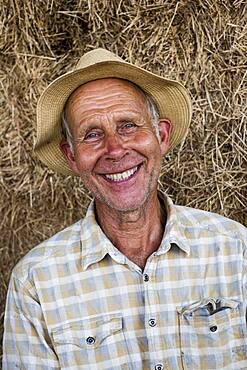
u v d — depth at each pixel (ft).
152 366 5.03
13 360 5.29
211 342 5.04
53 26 7.42
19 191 7.78
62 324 5.12
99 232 5.18
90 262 5.12
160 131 5.39
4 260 7.83
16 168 7.75
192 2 7.02
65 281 5.16
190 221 5.35
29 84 7.59
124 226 5.11
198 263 5.16
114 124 4.87
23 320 5.18
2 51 7.59
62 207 7.70
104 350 5.06
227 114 7.10
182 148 7.24
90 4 7.22
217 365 5.05
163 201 5.44
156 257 5.10
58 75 7.52
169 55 7.15
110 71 4.83
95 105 4.87
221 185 7.22
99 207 5.23
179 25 7.11
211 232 5.25
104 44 7.30
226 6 6.94
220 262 5.16
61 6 7.35
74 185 7.61
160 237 5.27
